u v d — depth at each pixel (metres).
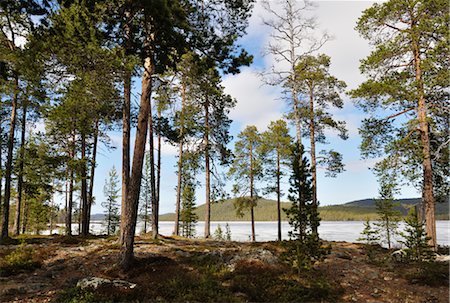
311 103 22.48
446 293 9.72
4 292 9.05
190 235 45.81
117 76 11.08
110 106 16.38
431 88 14.73
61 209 36.75
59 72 11.16
